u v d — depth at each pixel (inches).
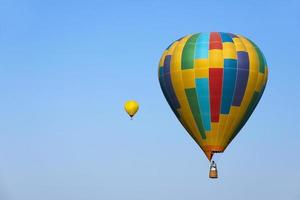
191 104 2817.4
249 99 2827.3
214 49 2810.0
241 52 2824.8
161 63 2910.9
